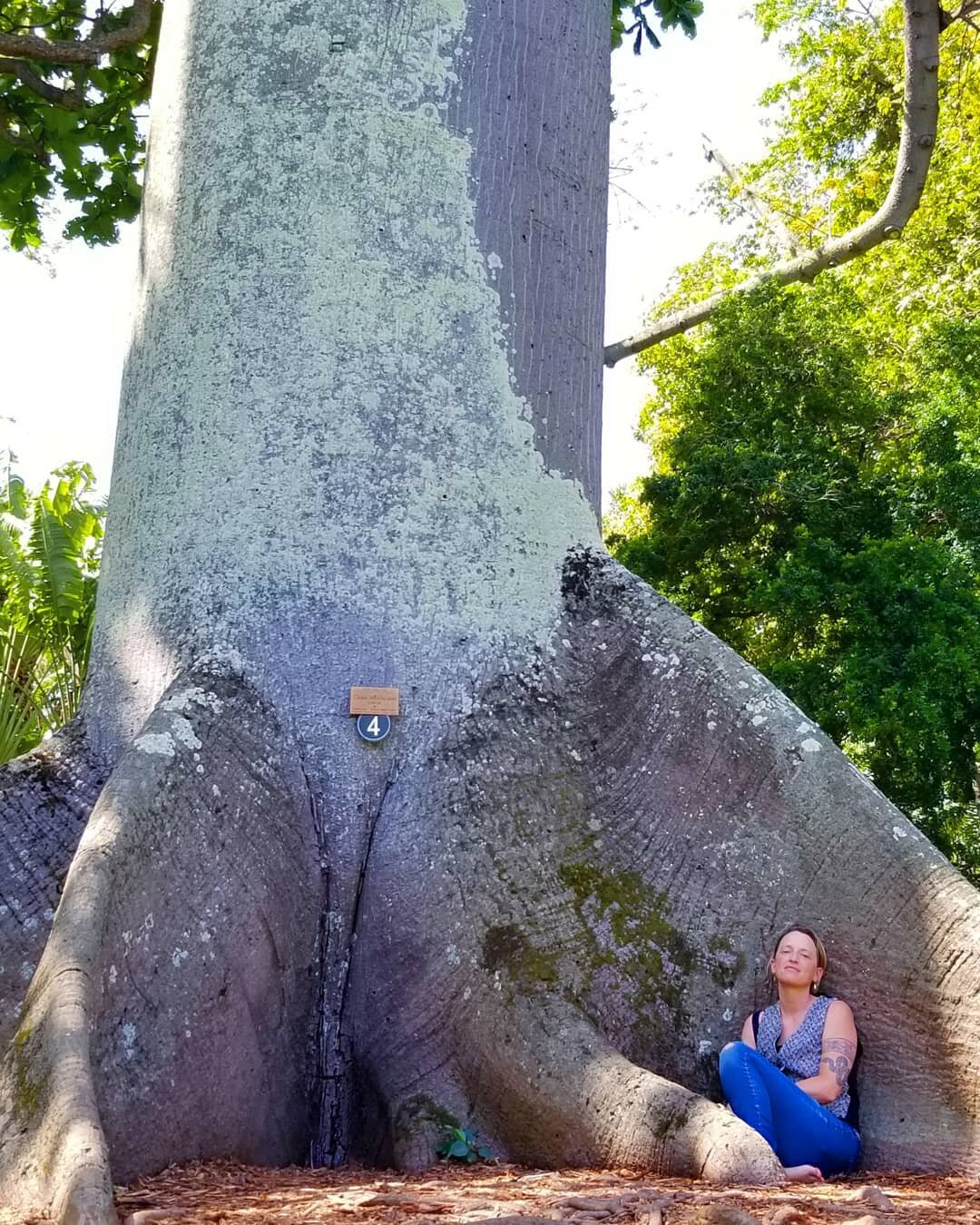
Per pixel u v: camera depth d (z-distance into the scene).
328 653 5.10
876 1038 4.52
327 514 5.20
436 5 5.68
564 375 5.77
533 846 4.89
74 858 4.33
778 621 10.53
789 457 10.35
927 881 4.60
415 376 5.36
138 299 5.80
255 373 5.30
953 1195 3.84
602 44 6.31
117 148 10.61
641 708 5.18
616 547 11.37
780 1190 3.65
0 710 11.30
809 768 4.90
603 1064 4.32
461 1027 4.61
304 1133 4.68
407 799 4.97
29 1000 3.92
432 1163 4.35
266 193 5.43
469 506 5.35
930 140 10.14
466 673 5.19
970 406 10.97
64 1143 3.26
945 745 9.17
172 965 4.34
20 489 12.34
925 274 17.97
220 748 4.81
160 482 5.39
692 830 4.94
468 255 5.55
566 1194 3.56
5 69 9.66
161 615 5.24
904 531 10.20
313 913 4.83
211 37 5.71
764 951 4.73
